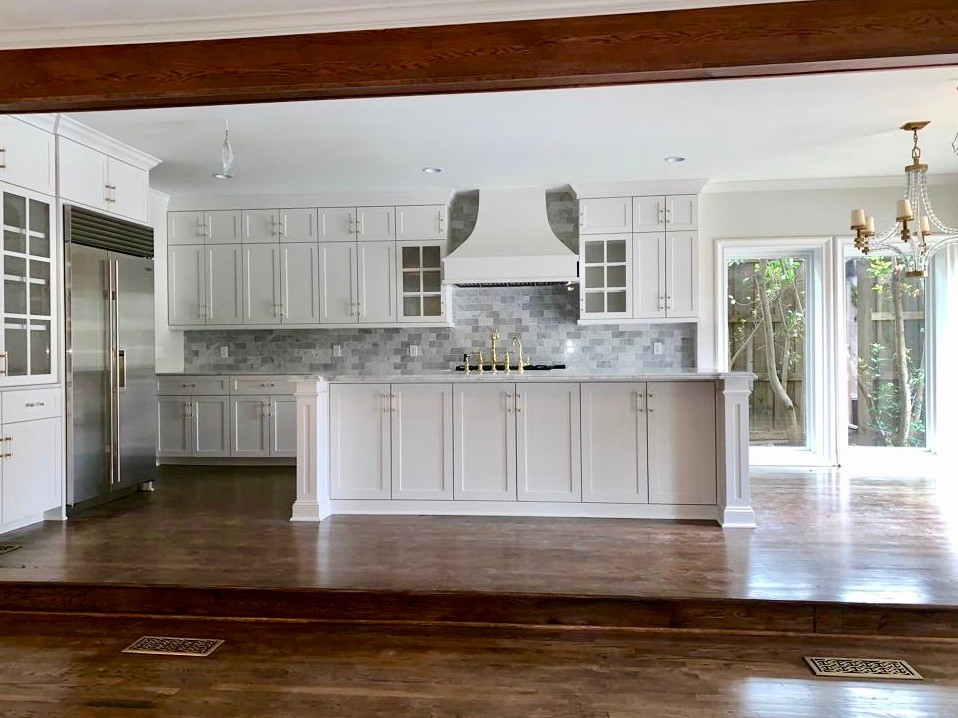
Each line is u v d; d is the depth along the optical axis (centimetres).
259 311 675
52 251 455
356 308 665
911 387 651
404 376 461
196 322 680
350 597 318
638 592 310
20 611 331
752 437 672
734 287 673
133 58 334
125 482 519
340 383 469
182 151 531
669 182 631
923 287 646
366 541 398
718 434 438
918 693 247
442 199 657
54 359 459
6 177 419
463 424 462
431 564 354
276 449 652
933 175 628
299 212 671
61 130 457
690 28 306
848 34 299
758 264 671
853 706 238
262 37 328
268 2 313
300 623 315
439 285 658
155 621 319
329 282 668
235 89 329
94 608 330
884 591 309
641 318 637
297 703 243
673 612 305
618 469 450
